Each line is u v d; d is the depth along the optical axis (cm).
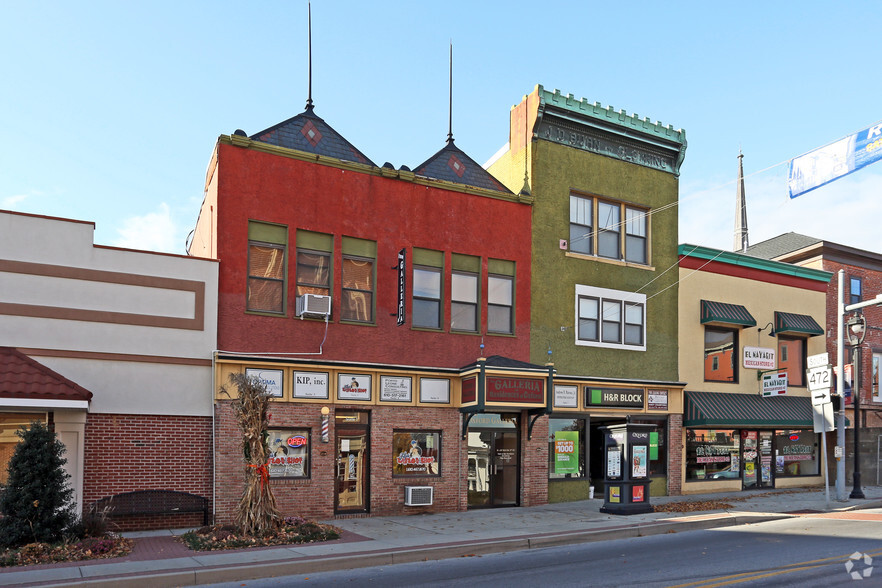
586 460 2225
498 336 2102
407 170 2025
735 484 2512
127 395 1622
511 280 2159
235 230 1770
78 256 1614
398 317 1931
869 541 1472
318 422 1800
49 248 1591
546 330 2186
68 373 1572
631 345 2350
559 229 2258
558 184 2273
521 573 1194
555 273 2228
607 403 2244
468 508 2006
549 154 2266
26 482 1352
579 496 2198
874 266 3042
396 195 1997
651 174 2478
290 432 1775
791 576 1135
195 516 1656
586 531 1572
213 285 1734
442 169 2119
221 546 1366
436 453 1972
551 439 2172
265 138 1852
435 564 1295
